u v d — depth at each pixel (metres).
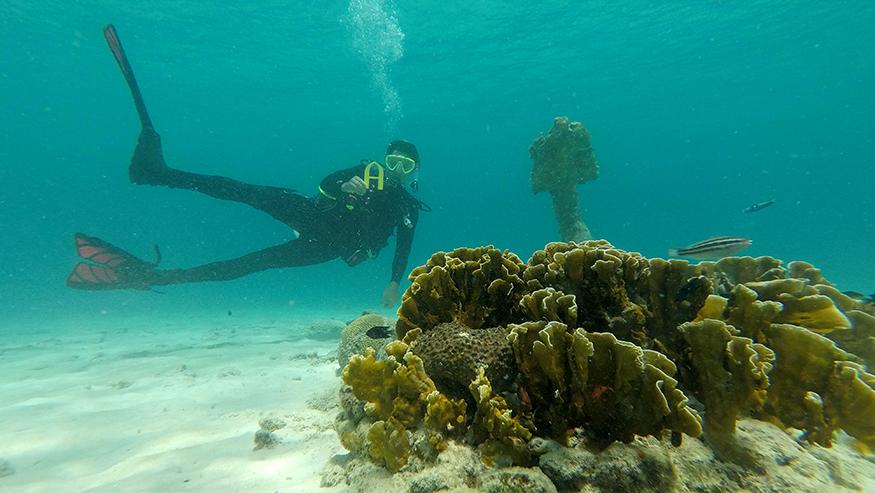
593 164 9.37
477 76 29.81
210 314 18.03
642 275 2.57
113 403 4.40
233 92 31.84
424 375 2.25
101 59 27.17
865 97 42.56
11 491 2.60
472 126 43.72
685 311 2.42
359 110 36.50
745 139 62.97
